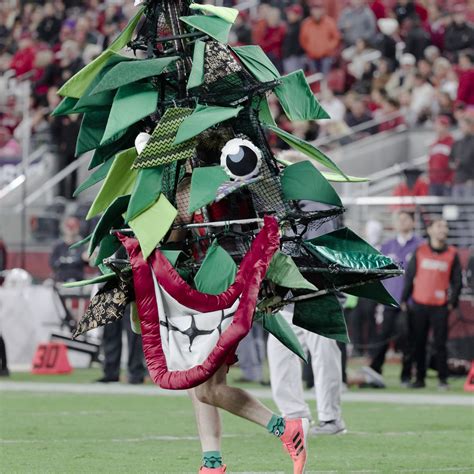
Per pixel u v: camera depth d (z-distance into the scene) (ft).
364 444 100.83
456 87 253.65
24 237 223.10
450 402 142.61
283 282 69.41
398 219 172.55
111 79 69.15
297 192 71.72
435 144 215.92
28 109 258.98
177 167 70.59
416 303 162.91
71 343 195.72
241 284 67.62
